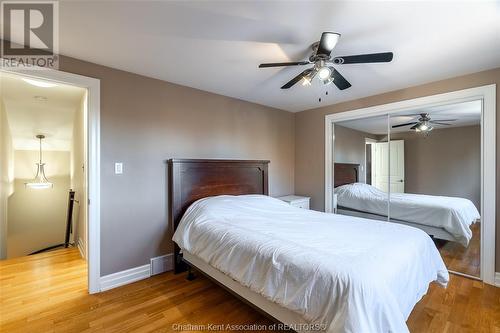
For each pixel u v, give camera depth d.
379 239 1.77
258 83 2.81
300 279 1.38
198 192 2.87
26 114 3.68
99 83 2.29
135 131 2.52
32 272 2.71
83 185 3.14
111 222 2.36
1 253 3.22
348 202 3.67
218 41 1.89
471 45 1.92
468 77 2.52
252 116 3.64
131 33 1.78
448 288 2.35
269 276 1.52
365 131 3.48
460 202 2.74
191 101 2.96
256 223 2.21
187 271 2.73
